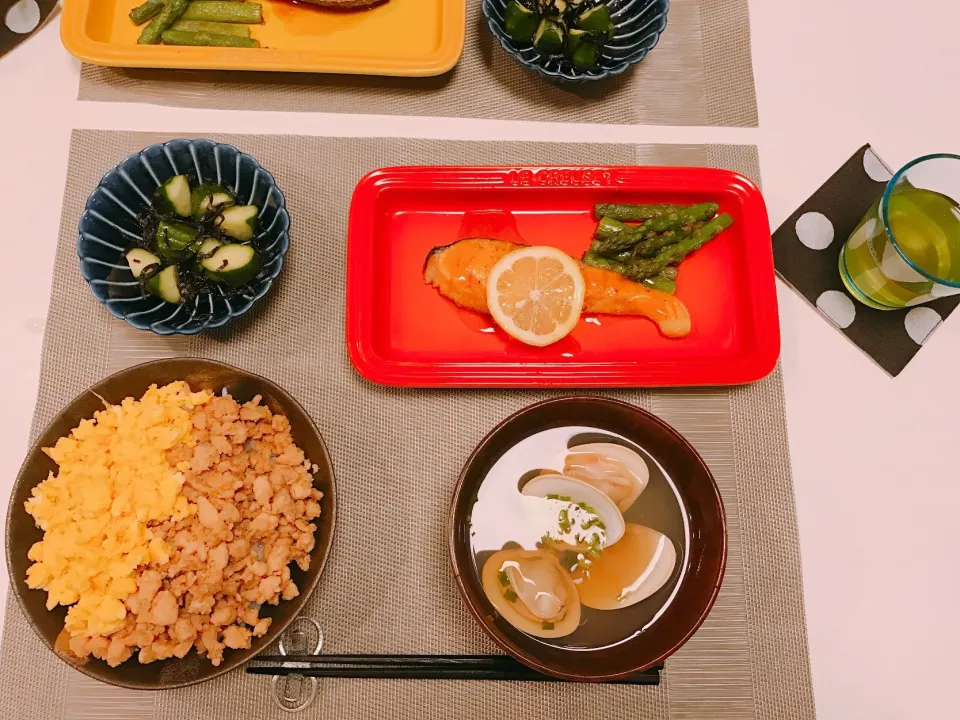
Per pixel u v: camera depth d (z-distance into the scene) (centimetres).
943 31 51
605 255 47
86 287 46
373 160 48
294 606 37
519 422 41
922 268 43
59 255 46
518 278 45
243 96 48
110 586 39
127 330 45
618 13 49
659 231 46
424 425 45
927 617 43
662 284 47
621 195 47
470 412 45
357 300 44
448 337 46
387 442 44
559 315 44
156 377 41
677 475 42
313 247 47
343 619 42
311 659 41
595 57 47
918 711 42
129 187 44
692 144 49
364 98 48
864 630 43
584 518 42
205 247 43
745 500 44
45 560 38
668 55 50
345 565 43
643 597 41
